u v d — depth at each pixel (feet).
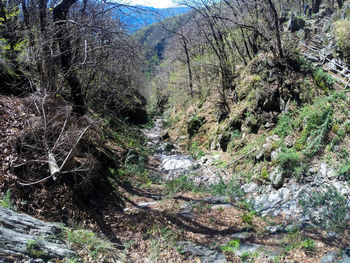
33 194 21.39
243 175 41.09
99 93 50.98
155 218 27.32
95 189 28.60
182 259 20.74
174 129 83.87
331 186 28.25
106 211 26.32
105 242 19.98
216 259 20.76
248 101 50.96
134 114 90.53
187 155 60.80
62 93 35.65
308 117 37.32
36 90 33.55
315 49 53.47
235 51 74.59
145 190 38.17
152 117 106.73
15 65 32.42
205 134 63.87
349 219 23.12
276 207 30.04
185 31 104.01
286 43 51.03
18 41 28.99
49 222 19.85
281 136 39.93
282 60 48.73
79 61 33.17
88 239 19.40
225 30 72.02
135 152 54.44
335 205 24.85
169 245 22.53
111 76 44.88
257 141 44.42
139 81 72.18
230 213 29.84
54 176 21.34
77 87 35.27
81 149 31.48
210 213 29.76
